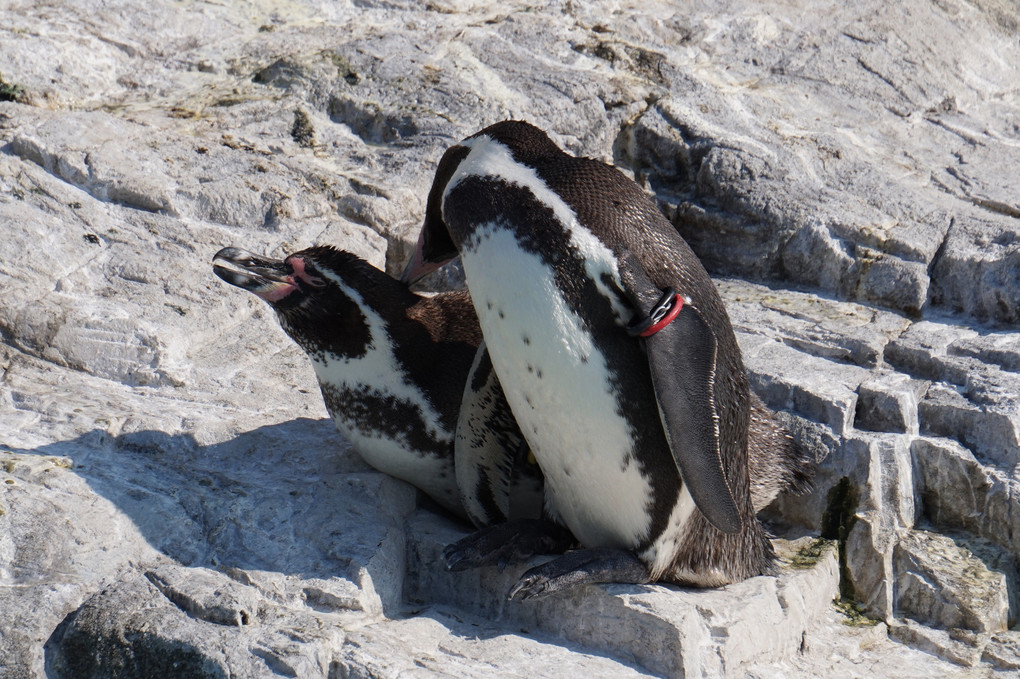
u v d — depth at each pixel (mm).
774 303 16578
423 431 12039
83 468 11633
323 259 11906
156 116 18797
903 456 13445
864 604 12883
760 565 12141
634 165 19844
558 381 10430
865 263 16672
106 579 10453
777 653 11406
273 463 12641
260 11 22547
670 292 10203
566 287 10312
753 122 19891
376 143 19172
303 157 18375
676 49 22094
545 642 10781
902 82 21781
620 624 10547
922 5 24203
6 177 16234
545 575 10547
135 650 9703
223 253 11750
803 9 23859
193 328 14648
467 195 10891
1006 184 18688
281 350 15055
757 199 17797
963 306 16188
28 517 10570
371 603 10633
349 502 11805
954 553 13094
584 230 10391
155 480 11711
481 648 10484
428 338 12195
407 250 17172
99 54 20234
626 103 20031
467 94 19734
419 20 22453
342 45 21031
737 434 11172
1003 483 13062
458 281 17547
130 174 16734
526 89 20078
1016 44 23516
